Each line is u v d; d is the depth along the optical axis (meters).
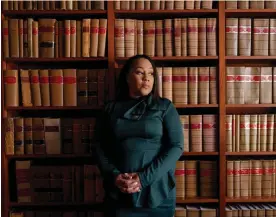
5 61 2.21
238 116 2.21
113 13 2.17
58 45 2.21
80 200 2.24
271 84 2.21
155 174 1.61
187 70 2.19
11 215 2.25
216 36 2.18
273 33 2.18
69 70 2.20
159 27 2.19
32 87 2.21
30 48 2.18
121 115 1.75
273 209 2.23
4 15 2.25
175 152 1.68
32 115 2.52
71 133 2.23
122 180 1.60
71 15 2.29
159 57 2.16
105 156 1.77
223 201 2.20
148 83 1.81
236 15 2.30
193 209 2.22
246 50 2.18
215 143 2.21
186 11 2.17
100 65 2.52
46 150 2.22
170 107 1.80
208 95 2.20
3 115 2.19
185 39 2.18
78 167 2.23
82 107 2.20
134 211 1.71
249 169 2.22
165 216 1.72
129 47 2.18
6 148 2.21
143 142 1.69
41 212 2.27
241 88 2.20
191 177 2.24
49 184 2.23
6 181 2.22
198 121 2.21
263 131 2.21
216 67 2.21
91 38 2.18
